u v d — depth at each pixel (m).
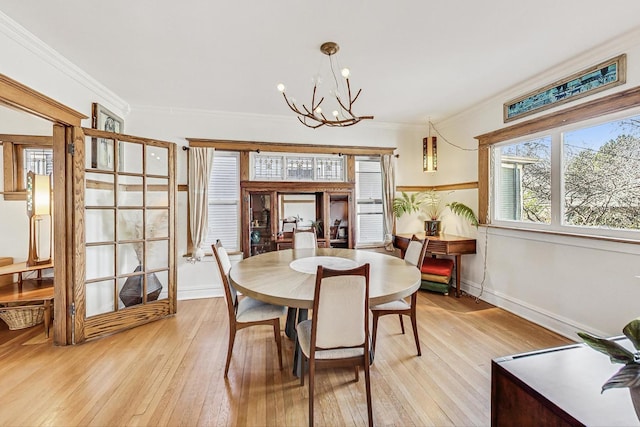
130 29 2.09
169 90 3.21
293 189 4.18
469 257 3.97
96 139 2.85
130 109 3.68
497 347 2.54
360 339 1.69
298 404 1.85
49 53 2.33
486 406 1.82
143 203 3.12
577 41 2.28
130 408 1.80
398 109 3.92
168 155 3.30
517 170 3.34
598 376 1.13
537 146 3.09
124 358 2.39
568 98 2.69
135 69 2.71
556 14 1.94
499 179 3.58
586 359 1.25
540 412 1.02
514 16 1.96
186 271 3.89
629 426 0.90
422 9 1.88
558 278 2.79
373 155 4.58
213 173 4.02
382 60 2.57
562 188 2.82
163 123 3.81
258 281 2.06
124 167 3.06
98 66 2.65
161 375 2.15
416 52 2.44
